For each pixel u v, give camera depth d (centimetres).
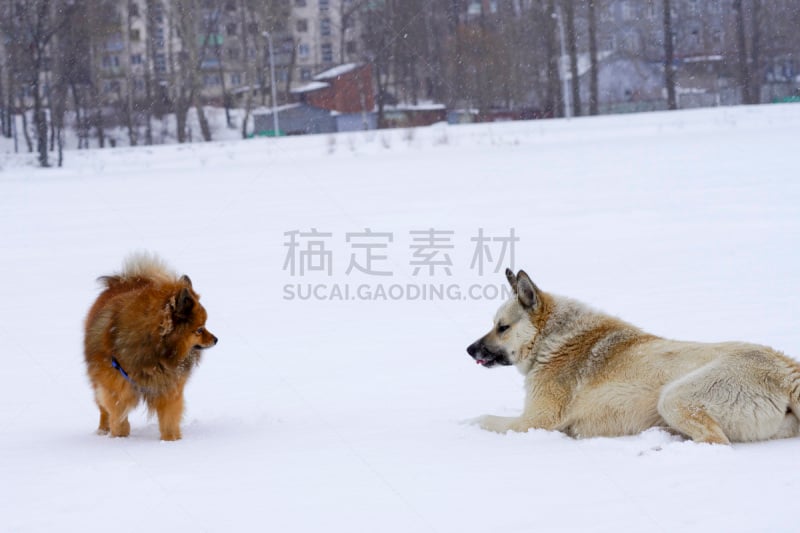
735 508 385
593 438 547
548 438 559
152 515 420
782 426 506
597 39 6612
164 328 593
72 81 5481
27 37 5238
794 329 828
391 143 4006
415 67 6619
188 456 536
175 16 6056
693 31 6550
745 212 1574
